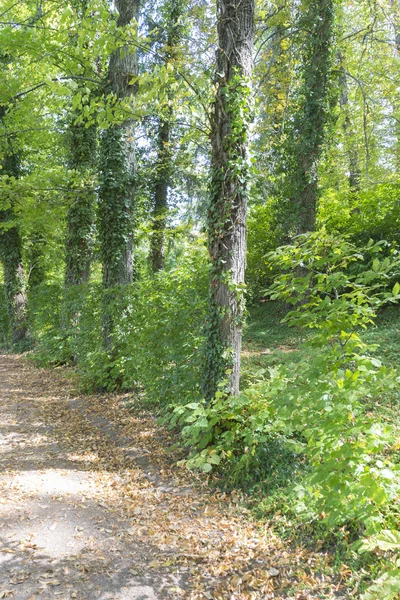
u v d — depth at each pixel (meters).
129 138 9.74
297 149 12.09
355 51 14.30
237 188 5.51
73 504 4.66
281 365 3.67
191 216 16.94
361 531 3.57
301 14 11.41
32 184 9.44
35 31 6.83
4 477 5.37
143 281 9.02
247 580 3.36
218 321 5.62
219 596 3.21
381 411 5.54
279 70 11.49
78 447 6.58
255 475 4.87
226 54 5.47
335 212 14.10
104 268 10.24
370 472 2.93
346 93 16.06
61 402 9.44
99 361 9.96
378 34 13.00
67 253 14.62
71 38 7.00
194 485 5.07
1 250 20.33
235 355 5.59
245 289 5.55
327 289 3.39
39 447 6.59
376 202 13.27
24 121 13.10
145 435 6.76
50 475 5.46
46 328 16.03
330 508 3.09
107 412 8.23
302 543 3.73
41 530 4.13
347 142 14.84
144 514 4.47
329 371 3.45
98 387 10.03
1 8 8.48
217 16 5.61
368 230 13.31
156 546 3.89
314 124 11.92
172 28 12.41
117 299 9.55
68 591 3.29
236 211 5.60
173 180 16.81
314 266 3.61
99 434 7.11
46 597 3.22
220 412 5.23
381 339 9.32
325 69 11.66
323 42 11.44
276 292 3.64
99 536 4.05
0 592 3.27
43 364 14.65
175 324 6.90
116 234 10.03
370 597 2.36
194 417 4.88
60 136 14.81
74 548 3.85
